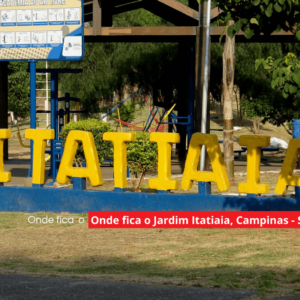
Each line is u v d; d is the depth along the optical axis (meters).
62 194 11.23
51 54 13.06
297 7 7.18
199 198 10.33
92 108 24.66
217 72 23.75
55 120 15.62
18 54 13.21
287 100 23.03
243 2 7.40
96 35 16.08
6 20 13.25
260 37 16.86
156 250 7.90
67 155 11.18
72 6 12.95
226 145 14.33
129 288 5.59
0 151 11.80
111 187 14.06
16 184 14.61
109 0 20.20
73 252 7.91
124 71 23.69
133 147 12.24
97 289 5.57
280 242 8.09
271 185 14.23
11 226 9.98
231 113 14.27
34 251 8.02
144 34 16.00
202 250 7.79
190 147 10.46
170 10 19.61
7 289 5.63
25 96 38.62
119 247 8.17
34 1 13.11
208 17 15.24
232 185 14.27
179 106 23.28
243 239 8.44
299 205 9.86
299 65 7.15
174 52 23.50
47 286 5.73
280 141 30.89
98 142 13.62
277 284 5.68
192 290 5.48
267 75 23.22
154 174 16.91
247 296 5.24
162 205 10.52
